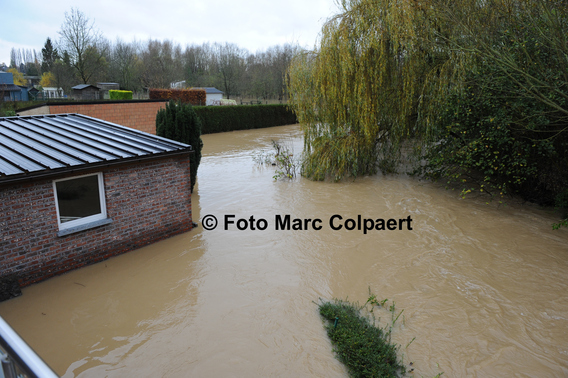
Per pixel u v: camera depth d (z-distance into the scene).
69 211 6.47
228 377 4.33
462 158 9.93
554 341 5.05
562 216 9.43
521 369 4.57
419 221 9.17
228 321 5.35
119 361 4.54
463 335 5.16
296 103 12.88
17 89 45.06
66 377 4.27
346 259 7.28
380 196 11.07
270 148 19.72
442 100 10.70
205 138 23.62
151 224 7.74
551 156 9.38
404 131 12.26
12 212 5.67
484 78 9.18
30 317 5.31
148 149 7.57
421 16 10.89
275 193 11.36
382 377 4.29
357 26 11.20
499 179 10.59
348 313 5.50
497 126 8.96
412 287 6.34
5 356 1.32
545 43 8.57
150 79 46.38
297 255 7.41
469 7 10.23
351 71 11.48
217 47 62.34
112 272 6.61
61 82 43.25
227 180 12.85
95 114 18.00
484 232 8.53
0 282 5.62
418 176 12.88
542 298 6.02
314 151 12.89
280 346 4.86
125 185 7.14
